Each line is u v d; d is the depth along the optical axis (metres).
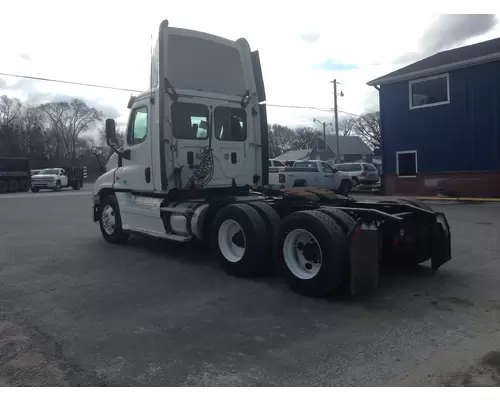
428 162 21.19
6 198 25.48
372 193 24.95
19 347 4.27
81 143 82.69
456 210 15.08
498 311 5.12
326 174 21.95
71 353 4.14
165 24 7.52
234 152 8.28
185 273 6.99
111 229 9.50
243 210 6.53
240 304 5.47
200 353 4.13
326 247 5.43
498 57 18.41
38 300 5.68
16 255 8.45
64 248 9.11
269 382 3.60
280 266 6.01
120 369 3.83
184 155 7.70
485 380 3.59
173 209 7.57
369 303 5.46
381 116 22.94
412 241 6.52
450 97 20.19
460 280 6.40
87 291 6.05
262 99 8.71
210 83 8.12
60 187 36.34
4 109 76.50
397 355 4.05
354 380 3.62
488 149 19.20
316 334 4.53
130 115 8.42
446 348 4.17
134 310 5.29
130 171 8.48
